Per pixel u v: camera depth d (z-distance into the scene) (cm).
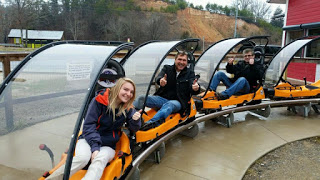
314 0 924
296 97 520
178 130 335
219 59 426
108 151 197
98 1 4862
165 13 4859
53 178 164
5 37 3734
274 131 425
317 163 320
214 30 4978
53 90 210
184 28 4669
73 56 210
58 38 3844
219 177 277
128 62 321
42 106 206
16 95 199
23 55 389
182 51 336
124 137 235
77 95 209
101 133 210
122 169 212
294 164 317
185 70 342
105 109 205
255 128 437
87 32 4191
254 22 5522
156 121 298
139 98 317
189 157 322
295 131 427
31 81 204
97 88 246
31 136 196
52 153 187
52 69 209
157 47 315
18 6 3631
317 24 892
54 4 4384
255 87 470
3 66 359
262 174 292
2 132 193
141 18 4391
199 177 276
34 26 4081
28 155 186
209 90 452
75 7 4434
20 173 178
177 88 337
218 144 365
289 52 503
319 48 889
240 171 292
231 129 430
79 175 186
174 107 322
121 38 3994
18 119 198
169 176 275
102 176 189
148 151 264
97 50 208
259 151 346
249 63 455
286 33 1068
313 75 912
